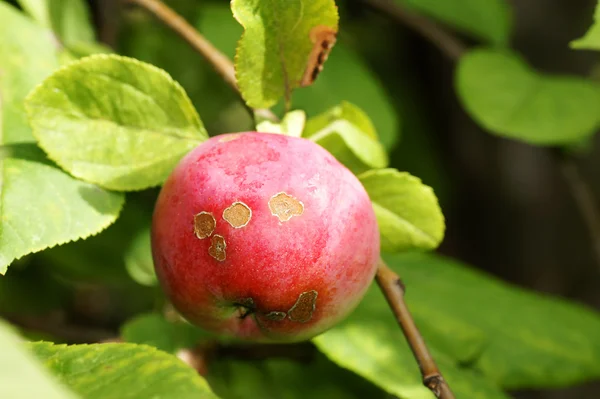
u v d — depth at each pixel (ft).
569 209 3.26
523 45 3.05
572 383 2.54
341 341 2.37
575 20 3.05
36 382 1.76
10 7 2.40
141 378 2.03
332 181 2.10
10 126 2.28
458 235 3.33
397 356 2.38
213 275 2.08
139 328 2.48
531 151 3.23
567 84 2.68
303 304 2.09
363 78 2.65
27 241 2.14
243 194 2.07
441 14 2.79
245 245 2.06
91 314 2.90
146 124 2.20
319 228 2.07
